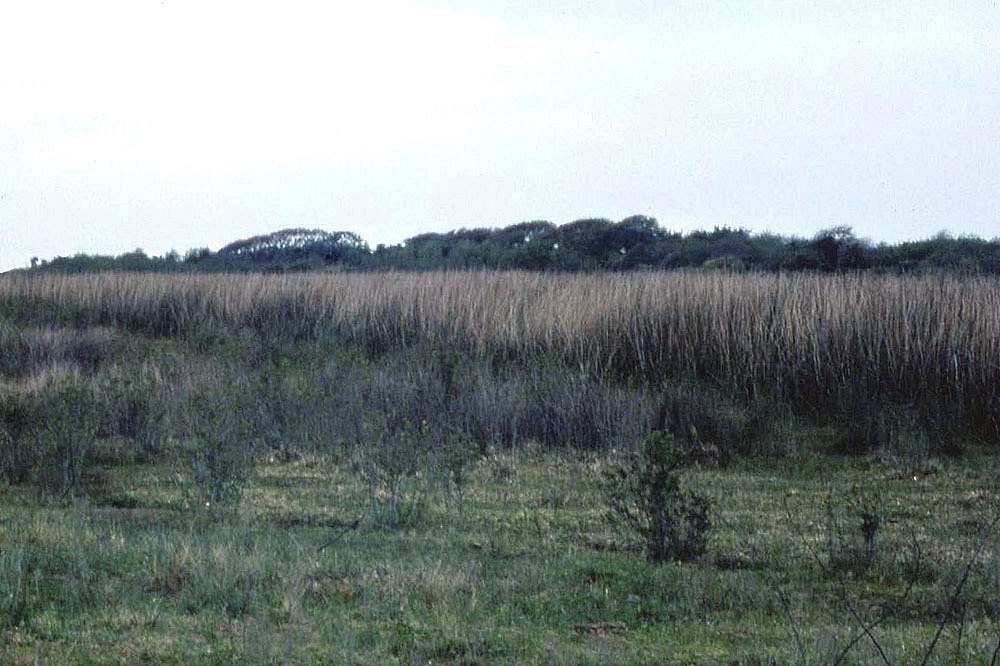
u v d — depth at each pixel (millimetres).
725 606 8203
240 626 7289
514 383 17500
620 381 19359
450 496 12266
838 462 15266
